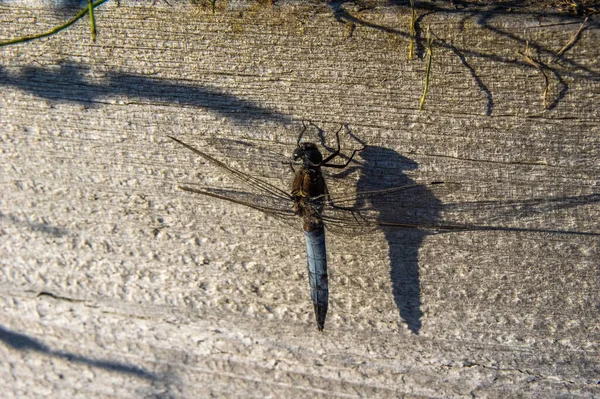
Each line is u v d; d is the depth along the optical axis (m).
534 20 0.39
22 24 0.41
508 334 0.42
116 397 0.44
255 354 0.43
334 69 0.40
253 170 0.42
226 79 0.41
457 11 0.39
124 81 0.41
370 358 0.43
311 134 0.41
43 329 0.44
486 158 0.40
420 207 0.41
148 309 0.43
